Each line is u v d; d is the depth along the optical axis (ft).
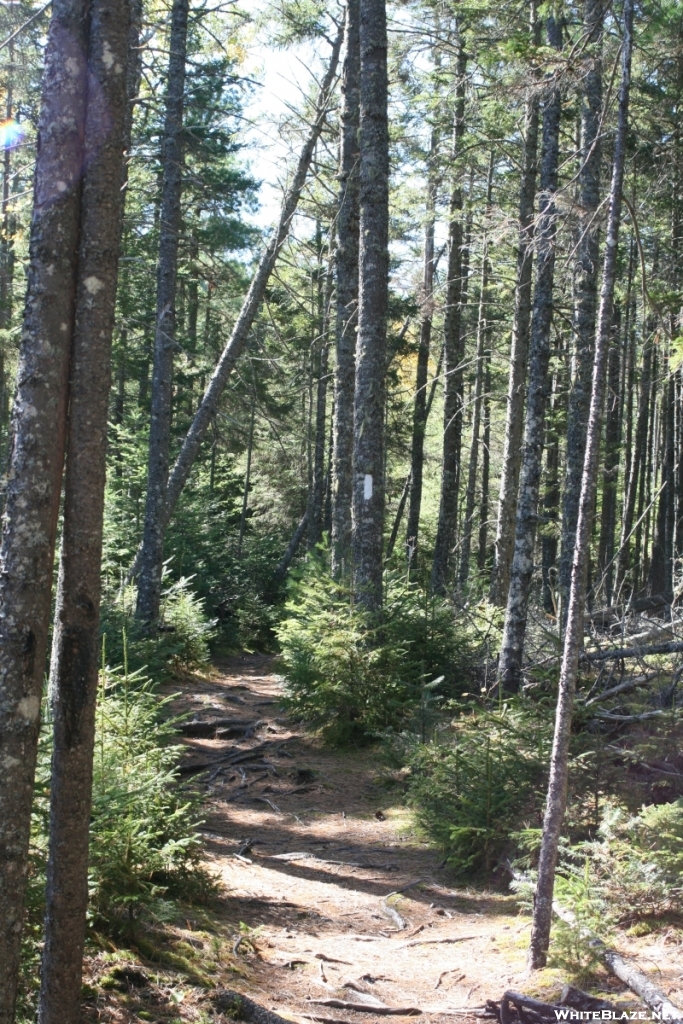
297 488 118.21
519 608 37.60
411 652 41.83
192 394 92.02
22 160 45.98
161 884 19.10
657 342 27.20
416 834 26.86
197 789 31.63
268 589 85.66
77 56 10.89
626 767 22.86
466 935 19.42
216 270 62.90
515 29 43.62
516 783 23.63
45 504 10.65
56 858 11.15
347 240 55.98
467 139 61.21
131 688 37.27
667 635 31.07
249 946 17.69
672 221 53.31
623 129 16.14
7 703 10.42
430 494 132.16
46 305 10.69
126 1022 12.78
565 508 50.31
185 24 48.42
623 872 17.85
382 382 41.86
